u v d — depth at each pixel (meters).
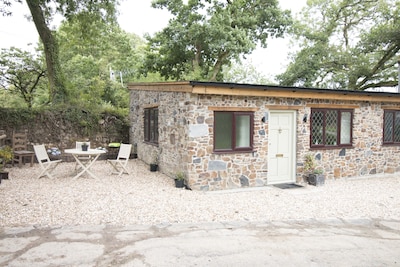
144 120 12.12
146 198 7.21
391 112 11.41
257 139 8.86
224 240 4.92
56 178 9.04
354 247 4.79
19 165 10.57
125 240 4.80
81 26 16.62
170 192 7.82
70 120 13.02
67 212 6.05
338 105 10.06
